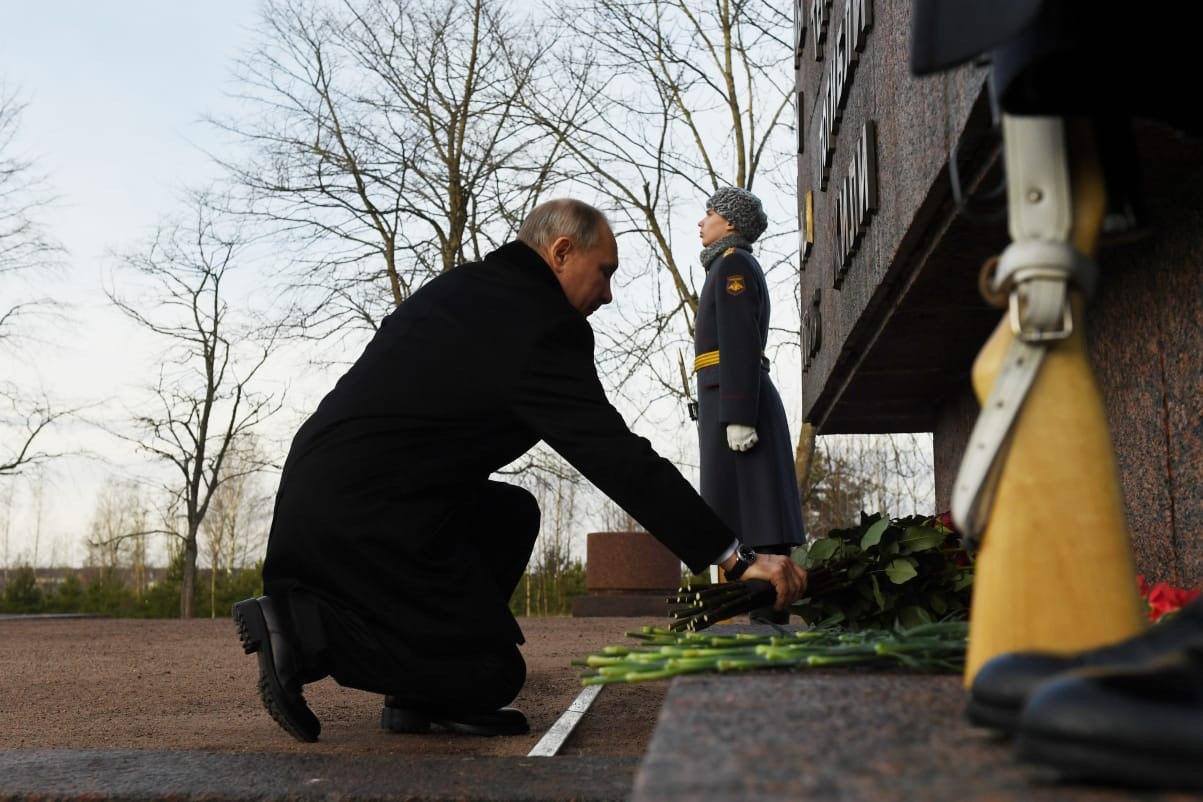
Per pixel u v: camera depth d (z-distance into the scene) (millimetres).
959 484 1165
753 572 2623
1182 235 2729
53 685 4938
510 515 3178
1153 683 833
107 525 45250
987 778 845
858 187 4379
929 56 1118
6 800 1779
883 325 4633
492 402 2729
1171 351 2816
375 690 2762
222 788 1809
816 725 1048
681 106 16328
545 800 1715
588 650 6445
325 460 2770
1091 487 1125
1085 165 1149
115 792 1781
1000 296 1158
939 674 1463
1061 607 1109
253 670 5660
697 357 5449
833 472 21266
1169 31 1219
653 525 2623
